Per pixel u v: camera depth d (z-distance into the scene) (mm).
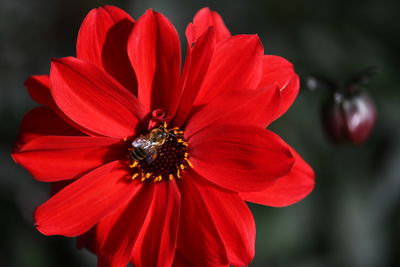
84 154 332
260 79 333
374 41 516
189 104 334
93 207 329
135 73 334
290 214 465
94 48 333
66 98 325
